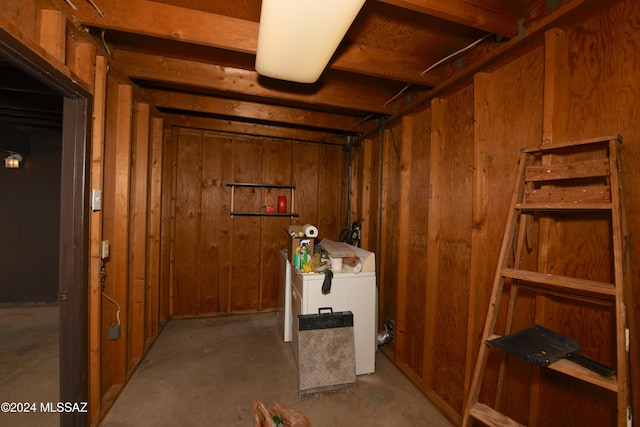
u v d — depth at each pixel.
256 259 3.72
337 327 2.17
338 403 2.00
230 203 3.61
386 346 2.82
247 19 1.72
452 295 1.98
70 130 1.53
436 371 2.10
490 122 1.70
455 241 1.97
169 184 3.38
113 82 2.02
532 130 1.46
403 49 1.94
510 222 1.35
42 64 1.21
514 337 1.25
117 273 2.08
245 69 2.37
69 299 1.53
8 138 3.39
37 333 2.94
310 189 3.87
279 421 1.50
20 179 3.70
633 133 1.08
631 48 1.09
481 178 1.72
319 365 2.08
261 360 2.53
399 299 2.49
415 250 2.40
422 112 2.37
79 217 1.54
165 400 2.00
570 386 1.28
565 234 1.30
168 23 1.63
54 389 2.06
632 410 1.03
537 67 1.44
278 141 3.78
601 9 1.18
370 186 3.28
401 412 1.93
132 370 2.29
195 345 2.79
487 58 1.61
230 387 2.15
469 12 1.38
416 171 2.42
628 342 1.03
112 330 1.98
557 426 1.32
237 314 3.63
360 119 3.27
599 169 1.10
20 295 3.72
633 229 1.07
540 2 1.38
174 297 3.47
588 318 1.22
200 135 3.50
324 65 1.68
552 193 1.25
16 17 1.17
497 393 1.47
